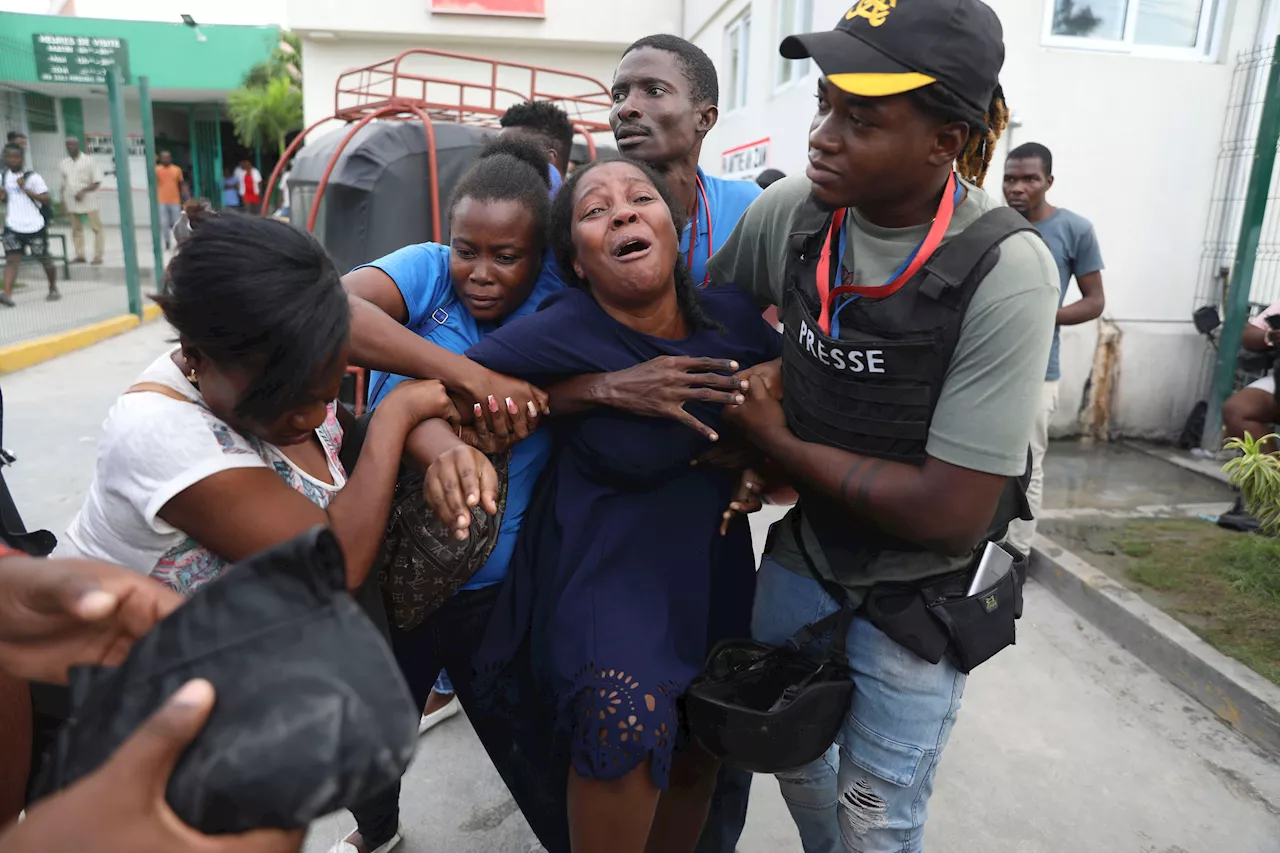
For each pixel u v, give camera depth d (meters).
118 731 0.65
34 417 6.11
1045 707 3.03
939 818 2.48
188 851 0.61
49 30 19.62
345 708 0.65
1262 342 3.93
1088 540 4.16
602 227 1.49
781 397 1.55
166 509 1.09
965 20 1.21
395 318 1.72
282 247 1.01
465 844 2.36
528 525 1.70
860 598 1.52
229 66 20.59
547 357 1.54
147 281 11.95
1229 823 2.47
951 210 1.34
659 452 1.56
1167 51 5.42
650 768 1.42
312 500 1.25
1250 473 3.18
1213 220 5.58
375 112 4.57
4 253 8.45
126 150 10.01
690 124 2.20
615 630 1.46
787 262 1.55
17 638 0.83
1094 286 4.09
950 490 1.34
